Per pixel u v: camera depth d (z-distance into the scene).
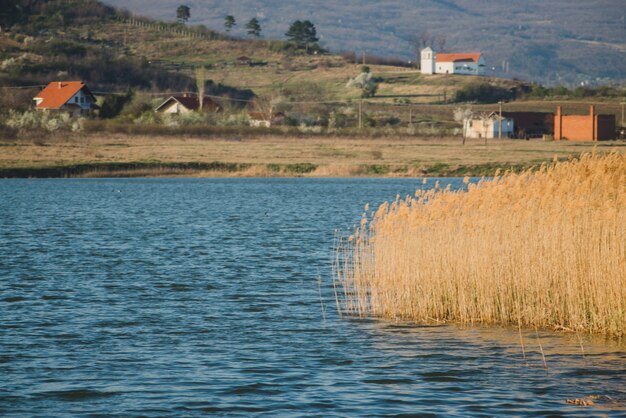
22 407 61.06
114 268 126.94
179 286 110.75
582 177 92.81
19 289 107.94
